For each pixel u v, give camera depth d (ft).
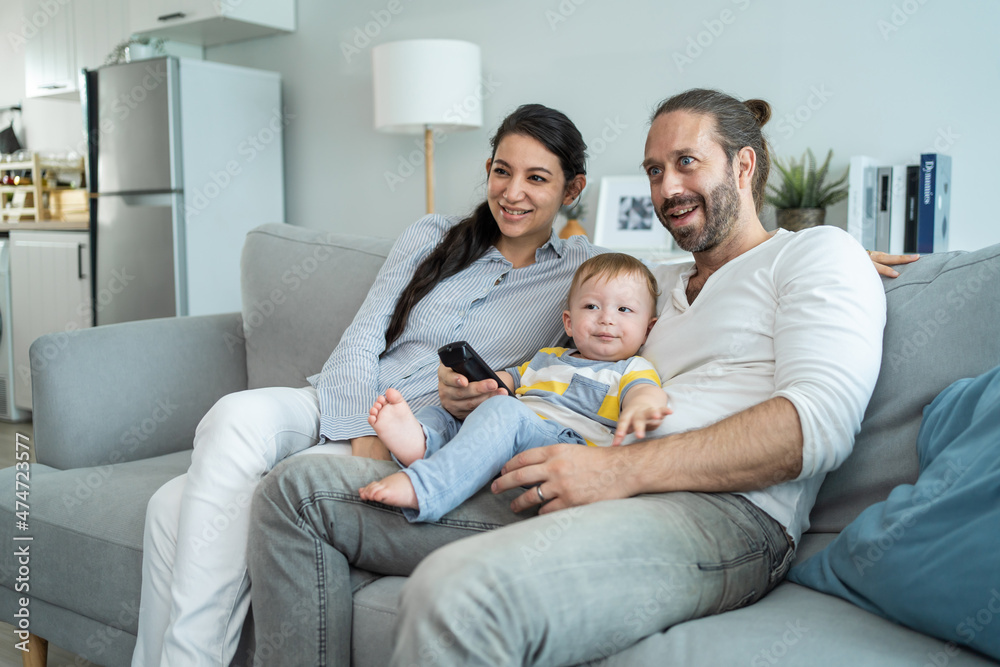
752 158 4.32
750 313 4.00
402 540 3.60
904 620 2.97
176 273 11.22
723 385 3.91
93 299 12.17
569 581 2.82
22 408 13.03
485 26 10.75
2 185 14.44
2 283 13.14
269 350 6.30
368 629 3.53
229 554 3.92
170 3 12.12
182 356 6.13
